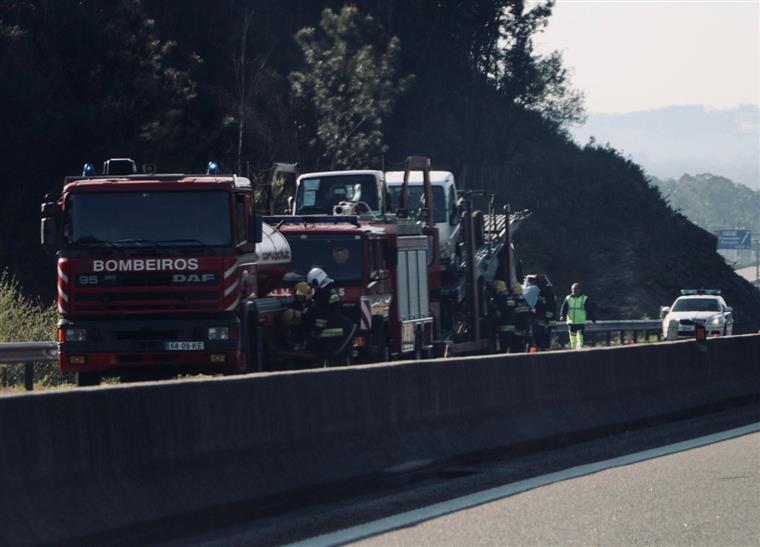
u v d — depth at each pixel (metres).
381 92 100.19
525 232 142.50
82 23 84.50
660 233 160.50
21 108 74.88
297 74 100.62
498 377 25.48
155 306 35.84
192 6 106.44
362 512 18.61
